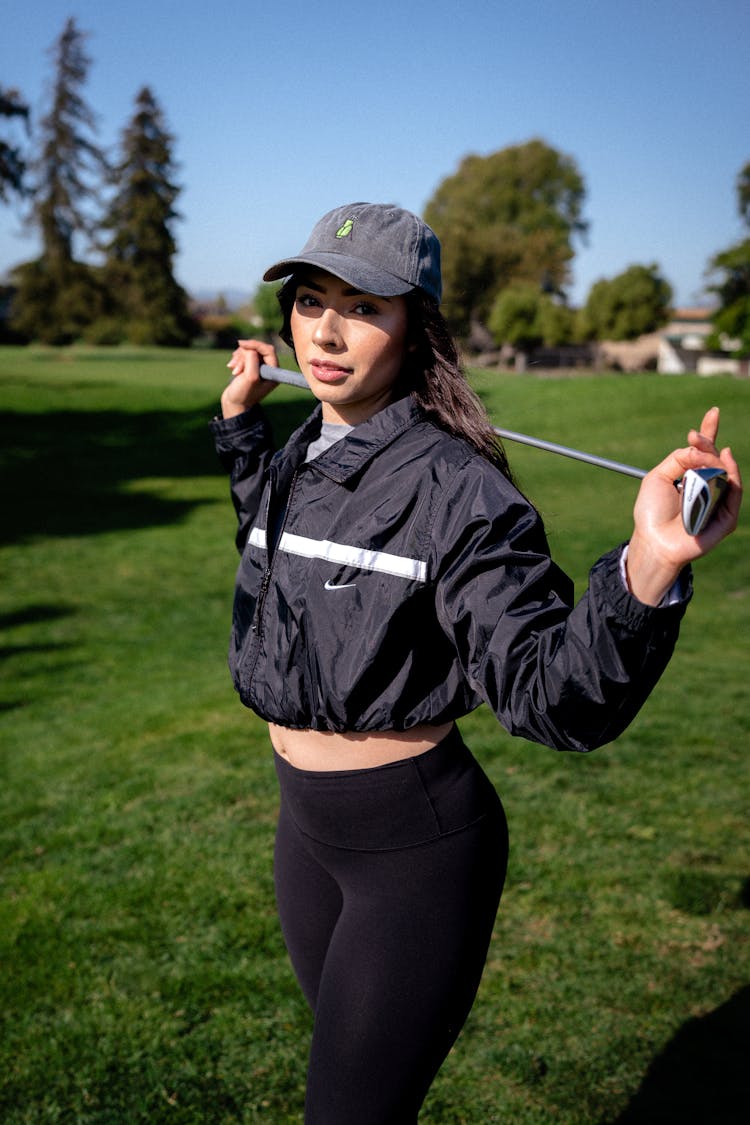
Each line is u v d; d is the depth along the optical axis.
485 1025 2.83
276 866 1.85
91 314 65.00
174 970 3.17
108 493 19.28
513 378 34.75
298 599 1.56
